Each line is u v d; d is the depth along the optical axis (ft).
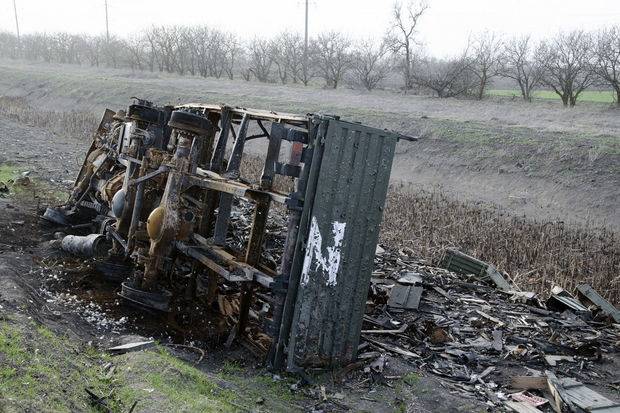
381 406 18.94
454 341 25.18
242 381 19.60
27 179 45.29
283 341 20.43
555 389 20.63
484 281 34.78
